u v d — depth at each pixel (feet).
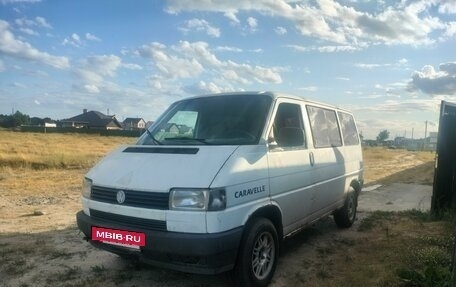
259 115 15.97
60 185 44.60
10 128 258.98
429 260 16.74
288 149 16.58
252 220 14.02
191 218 12.36
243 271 13.41
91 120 342.85
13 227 24.26
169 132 16.81
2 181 46.83
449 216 24.95
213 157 13.57
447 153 26.71
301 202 17.24
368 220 25.76
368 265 17.07
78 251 19.06
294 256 18.65
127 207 13.35
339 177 21.52
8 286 15.05
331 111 22.00
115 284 15.12
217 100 17.52
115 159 15.44
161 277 15.76
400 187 43.47
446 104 26.13
